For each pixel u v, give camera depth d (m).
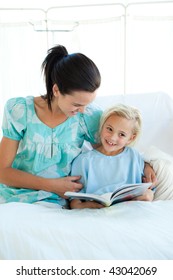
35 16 2.35
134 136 1.30
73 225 0.93
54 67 1.10
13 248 0.84
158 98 1.89
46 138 1.22
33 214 0.98
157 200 1.23
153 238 0.90
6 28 2.17
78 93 1.05
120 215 1.02
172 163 1.32
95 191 1.22
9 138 1.20
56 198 1.23
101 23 2.13
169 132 1.87
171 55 2.20
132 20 2.11
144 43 2.19
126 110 1.22
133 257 0.87
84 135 1.32
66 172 1.28
